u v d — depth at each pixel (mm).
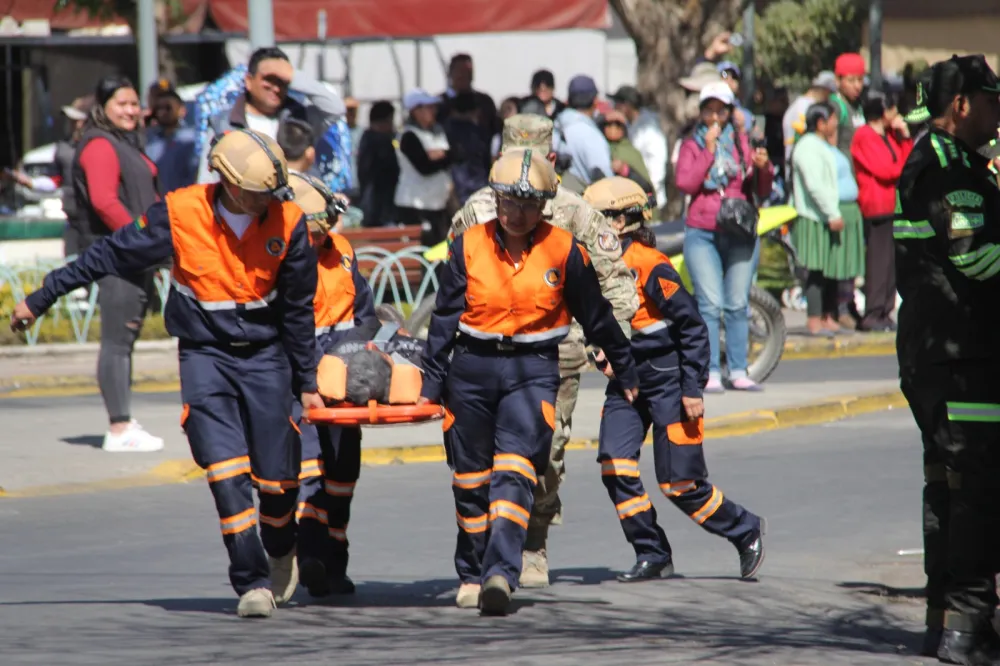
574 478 28781
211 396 18219
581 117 40656
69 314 47188
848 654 16516
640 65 56781
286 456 18516
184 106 53031
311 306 18266
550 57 72938
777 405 35594
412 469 29859
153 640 17016
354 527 24797
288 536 19125
